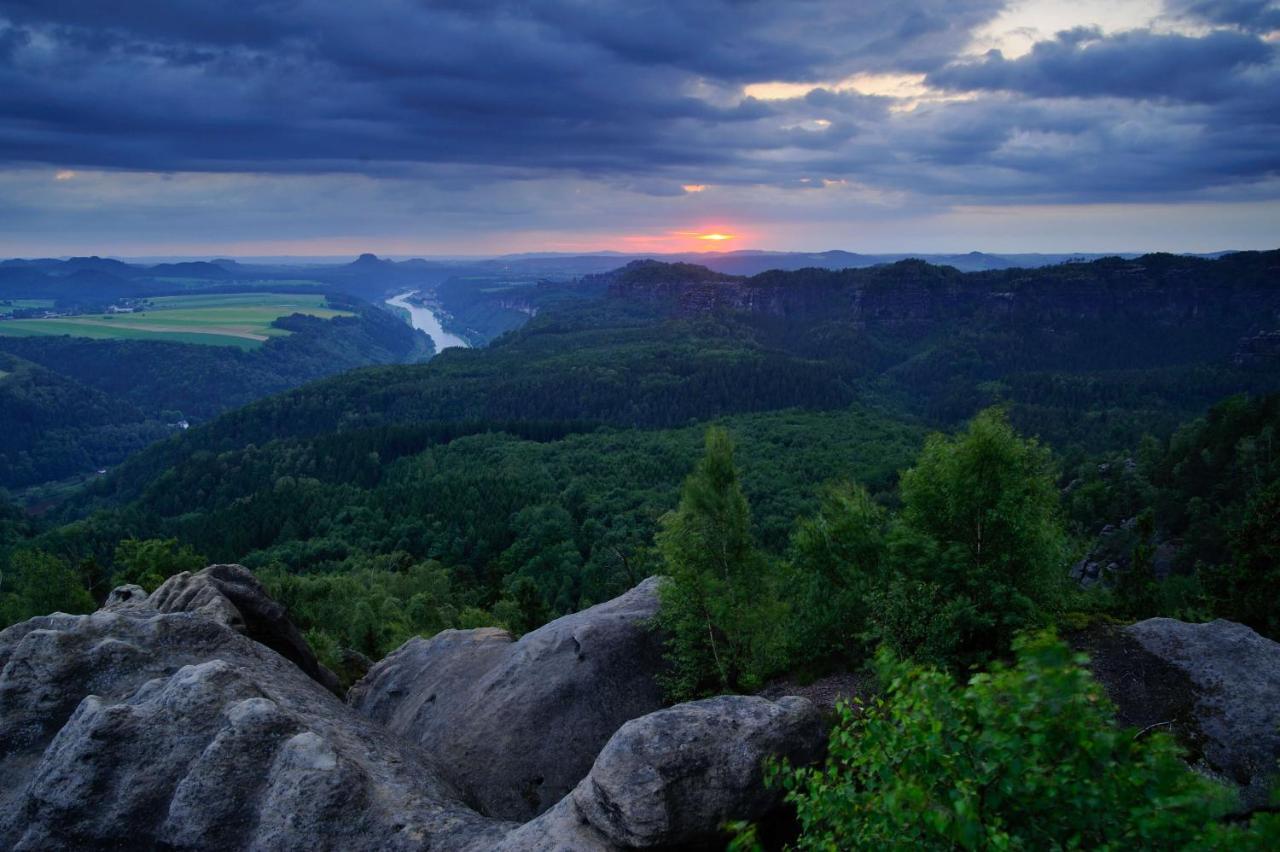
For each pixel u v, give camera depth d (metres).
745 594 25.34
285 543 133.50
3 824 15.31
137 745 16.05
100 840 14.81
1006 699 8.70
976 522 22.64
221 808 14.91
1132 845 7.35
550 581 110.31
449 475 163.12
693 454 177.75
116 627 20.69
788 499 141.12
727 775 15.40
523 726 24.56
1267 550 35.09
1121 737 7.67
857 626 25.88
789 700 17.61
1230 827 6.87
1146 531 41.41
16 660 18.78
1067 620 22.39
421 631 75.62
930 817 7.53
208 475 184.25
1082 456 153.00
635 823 14.33
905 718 8.65
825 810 9.34
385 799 15.55
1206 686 18.56
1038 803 7.81
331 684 32.41
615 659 26.38
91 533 141.00
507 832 15.05
